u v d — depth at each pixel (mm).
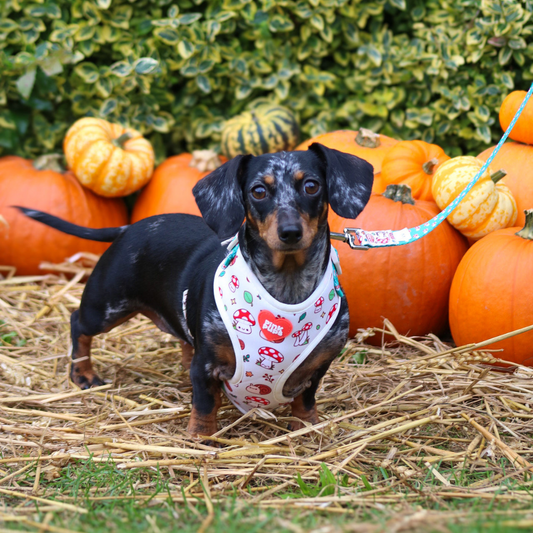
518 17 4746
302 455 2861
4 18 5312
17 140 5703
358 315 4207
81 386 3625
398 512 2229
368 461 2750
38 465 2715
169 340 4242
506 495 2387
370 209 4184
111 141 5188
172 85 5848
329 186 2609
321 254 2715
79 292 4949
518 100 4277
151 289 3357
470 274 3859
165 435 2971
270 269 2686
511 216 4152
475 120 5133
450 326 4070
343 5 5258
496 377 3553
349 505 2318
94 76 5379
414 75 5258
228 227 2592
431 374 3578
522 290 3672
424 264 4094
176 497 2447
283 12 5391
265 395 2914
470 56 5094
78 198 5199
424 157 4551
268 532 1977
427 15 5359
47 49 5148
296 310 2666
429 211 4207
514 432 3008
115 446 2855
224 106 5824
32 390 3535
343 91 5586
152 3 5480
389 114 5539
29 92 5148
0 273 5273
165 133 5938
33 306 4746
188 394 3510
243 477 2600
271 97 5582
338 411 3291
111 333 4355
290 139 5270
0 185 5195
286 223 2451
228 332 2740
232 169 2617
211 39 5328
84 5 5301
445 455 2805
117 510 2334
